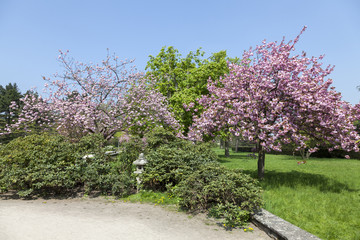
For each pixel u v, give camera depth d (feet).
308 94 25.66
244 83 29.53
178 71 62.75
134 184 24.58
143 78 49.37
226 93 29.86
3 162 22.76
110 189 24.39
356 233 13.89
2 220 15.29
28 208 18.54
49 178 21.47
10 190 24.72
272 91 28.07
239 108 26.68
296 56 27.81
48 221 15.38
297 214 17.25
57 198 22.17
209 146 30.89
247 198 16.35
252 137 26.00
